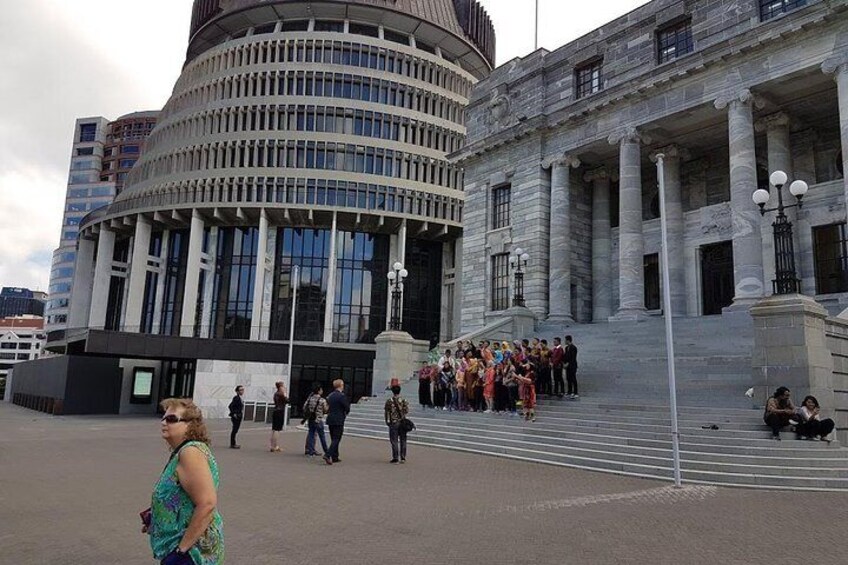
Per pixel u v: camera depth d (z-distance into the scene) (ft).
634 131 99.91
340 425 49.21
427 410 72.18
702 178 108.37
